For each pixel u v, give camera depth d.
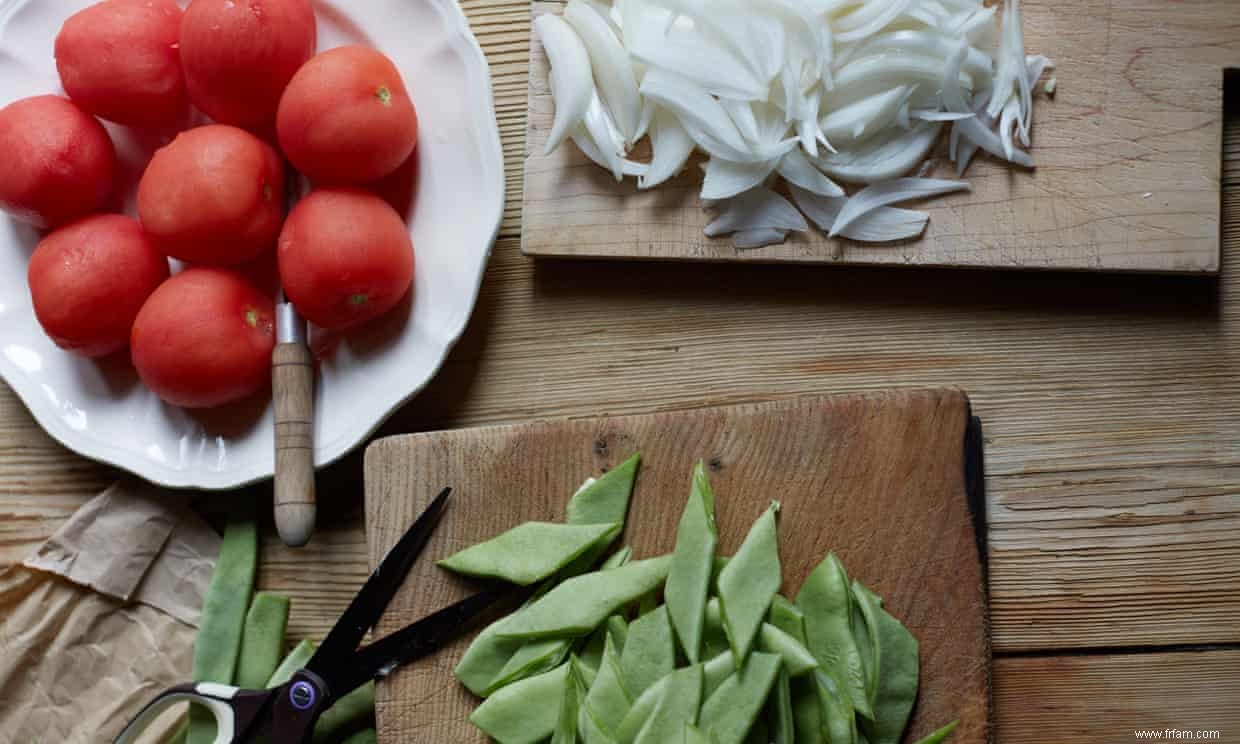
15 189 0.71
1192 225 0.71
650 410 0.75
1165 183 0.71
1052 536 0.73
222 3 0.69
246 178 0.70
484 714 0.67
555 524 0.69
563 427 0.70
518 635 0.67
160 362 0.70
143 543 0.75
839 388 0.74
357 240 0.69
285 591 0.75
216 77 0.70
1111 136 0.72
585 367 0.75
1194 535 0.72
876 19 0.71
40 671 0.74
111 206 0.75
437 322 0.73
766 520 0.67
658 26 0.73
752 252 0.73
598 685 0.66
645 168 0.73
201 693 0.69
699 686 0.64
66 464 0.77
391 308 0.74
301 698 0.68
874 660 0.66
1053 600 0.72
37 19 0.76
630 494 0.70
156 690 0.74
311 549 0.75
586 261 0.76
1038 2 0.73
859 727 0.66
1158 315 0.73
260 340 0.72
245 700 0.68
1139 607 0.72
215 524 0.76
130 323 0.72
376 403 0.73
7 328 0.75
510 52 0.77
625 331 0.75
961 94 0.72
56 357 0.75
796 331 0.75
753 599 0.66
